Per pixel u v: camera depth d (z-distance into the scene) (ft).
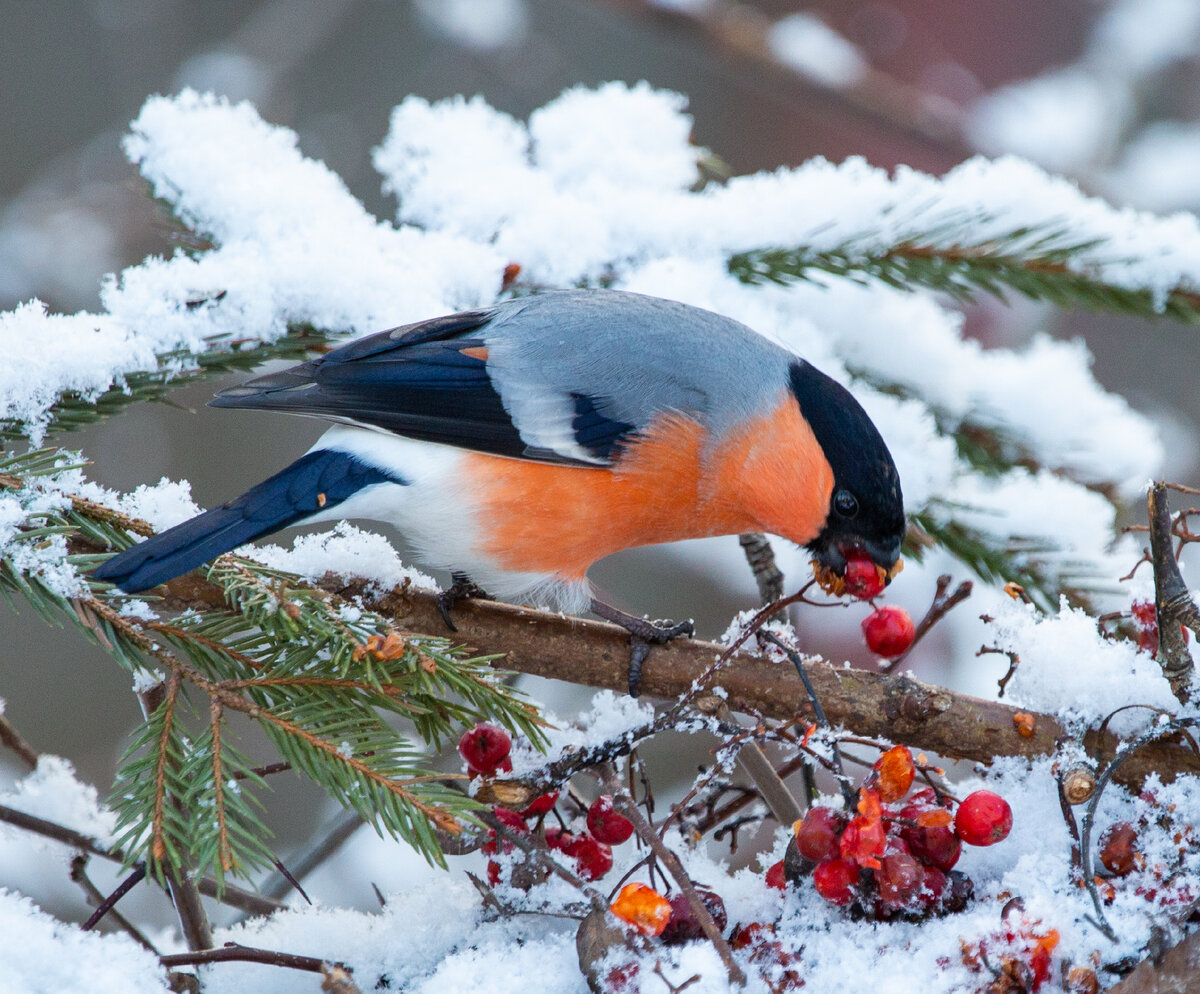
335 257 21.34
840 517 20.59
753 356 21.26
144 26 45.11
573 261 23.52
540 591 20.59
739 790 17.83
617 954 14.10
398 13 48.47
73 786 18.24
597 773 15.80
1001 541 21.80
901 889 14.56
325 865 27.76
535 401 20.07
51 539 15.79
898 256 22.94
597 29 48.83
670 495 20.84
